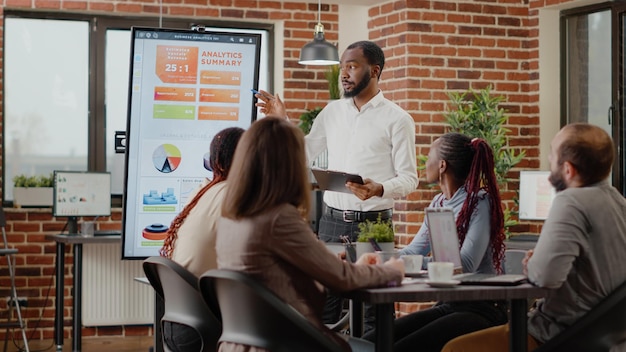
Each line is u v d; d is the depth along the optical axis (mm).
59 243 7117
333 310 4973
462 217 3791
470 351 3379
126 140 4730
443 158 3887
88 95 8023
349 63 4883
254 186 2938
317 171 4336
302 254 2877
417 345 3750
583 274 3223
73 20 7969
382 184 4535
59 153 7973
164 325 3709
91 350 7422
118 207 8047
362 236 3611
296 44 8273
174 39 4770
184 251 3697
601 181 3289
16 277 7754
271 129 2945
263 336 2906
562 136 3309
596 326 3174
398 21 7727
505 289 3049
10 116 7852
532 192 7180
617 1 7535
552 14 7973
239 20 8258
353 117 5023
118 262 7902
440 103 7703
